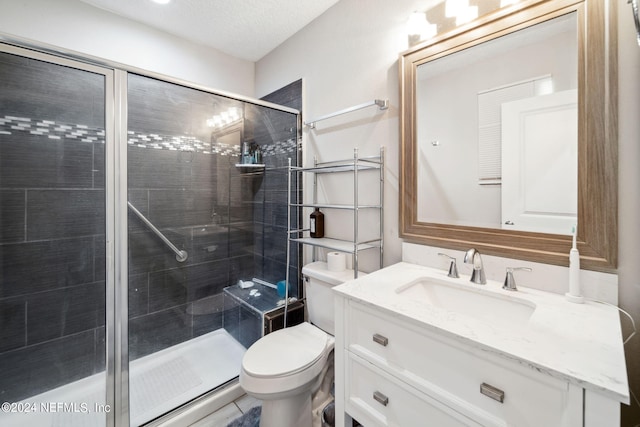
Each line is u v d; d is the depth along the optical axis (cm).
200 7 171
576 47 89
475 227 113
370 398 94
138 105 163
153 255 178
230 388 158
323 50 178
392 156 143
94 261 141
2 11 144
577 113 89
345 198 167
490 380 67
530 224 100
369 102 145
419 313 82
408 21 134
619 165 83
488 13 107
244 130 217
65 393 138
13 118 134
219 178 208
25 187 139
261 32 197
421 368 80
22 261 140
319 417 140
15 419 135
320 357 127
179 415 141
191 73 208
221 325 213
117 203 139
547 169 96
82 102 136
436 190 125
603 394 51
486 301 100
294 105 200
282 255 210
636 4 69
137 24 184
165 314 184
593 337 67
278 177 210
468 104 115
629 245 83
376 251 151
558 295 93
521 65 101
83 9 166
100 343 141
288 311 185
